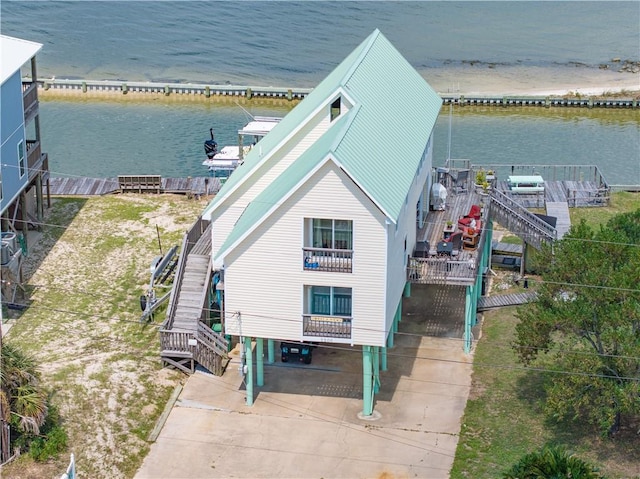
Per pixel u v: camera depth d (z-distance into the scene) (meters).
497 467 39.22
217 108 93.81
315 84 102.00
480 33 123.44
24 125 56.59
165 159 79.88
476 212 51.44
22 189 55.94
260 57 111.06
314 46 115.94
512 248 59.59
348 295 41.53
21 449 39.25
